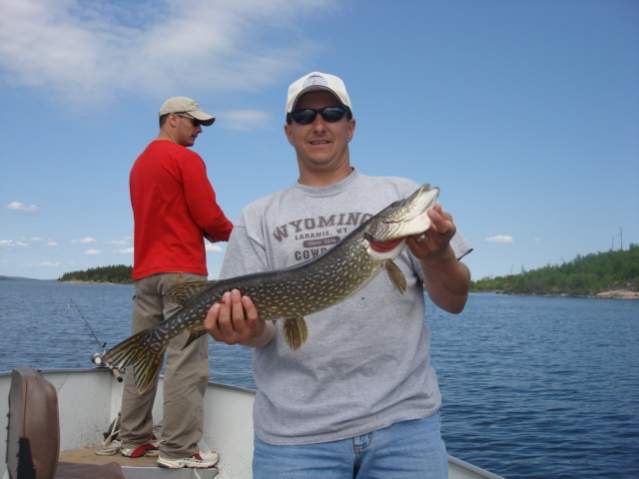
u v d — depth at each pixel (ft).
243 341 4.68
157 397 10.49
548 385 30.96
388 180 5.51
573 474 15.16
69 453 9.05
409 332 4.82
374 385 4.62
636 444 18.19
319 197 5.23
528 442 18.45
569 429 20.36
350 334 4.70
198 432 8.38
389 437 4.51
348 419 4.50
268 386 4.89
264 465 4.72
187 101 9.27
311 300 4.84
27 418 4.20
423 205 4.48
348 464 4.54
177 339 8.12
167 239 8.42
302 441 4.58
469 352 49.24
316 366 4.69
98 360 9.91
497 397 26.99
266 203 5.46
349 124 5.42
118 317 64.59
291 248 5.13
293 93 5.24
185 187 8.38
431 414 4.72
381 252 4.66
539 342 60.18
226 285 5.13
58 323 54.65
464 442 18.45
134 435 8.86
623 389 29.94
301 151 5.26
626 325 89.97
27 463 4.16
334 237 5.09
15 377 4.58
